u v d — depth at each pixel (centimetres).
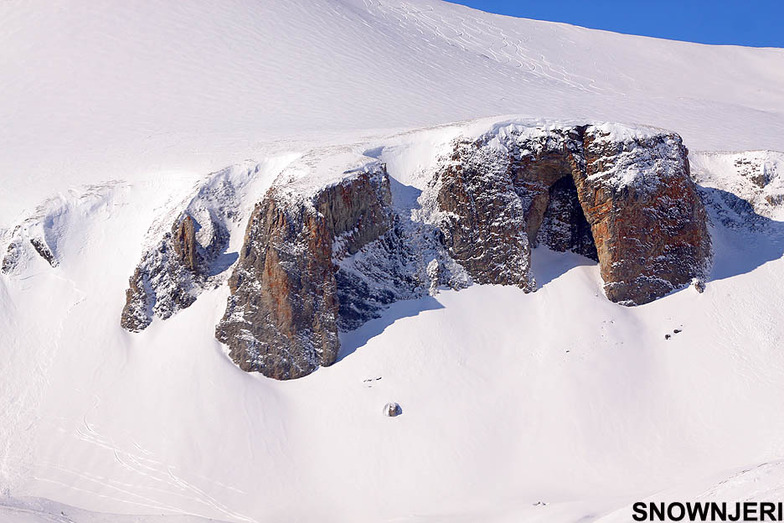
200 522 3350
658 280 4550
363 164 4531
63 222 4881
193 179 4981
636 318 4466
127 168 5478
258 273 4309
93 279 4650
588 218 4619
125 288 4553
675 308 4488
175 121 6969
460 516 3369
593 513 3133
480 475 3722
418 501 3597
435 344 4241
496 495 3581
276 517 3569
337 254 4325
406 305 4416
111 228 4884
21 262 4725
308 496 3688
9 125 6950
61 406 4109
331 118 7019
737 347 4234
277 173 4881
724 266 4747
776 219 4978
